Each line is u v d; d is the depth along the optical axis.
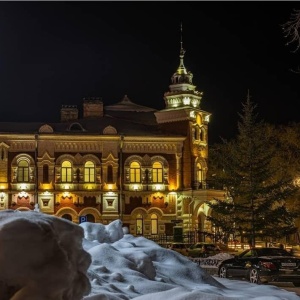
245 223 51.00
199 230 68.06
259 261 24.53
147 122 81.62
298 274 23.95
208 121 73.75
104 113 82.44
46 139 68.31
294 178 61.56
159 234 69.19
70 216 68.44
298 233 60.31
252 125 51.62
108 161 69.12
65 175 68.69
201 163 71.38
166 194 70.06
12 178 67.62
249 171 50.66
